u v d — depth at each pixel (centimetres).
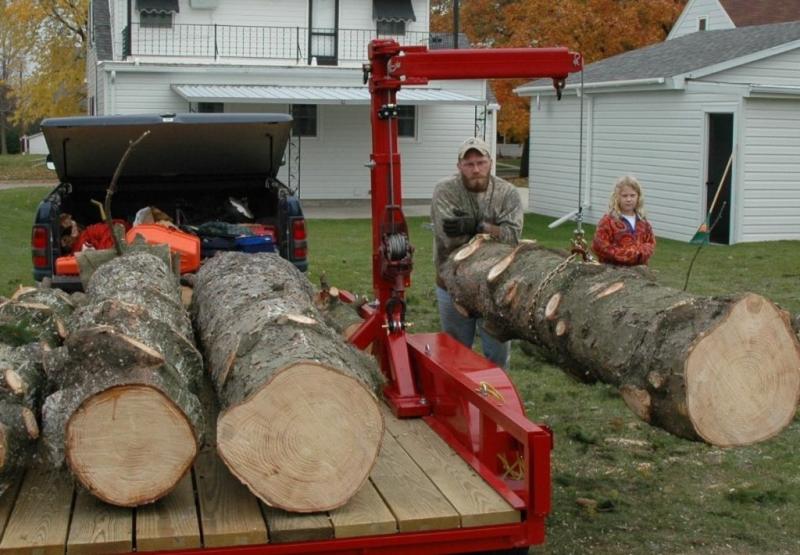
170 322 440
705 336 350
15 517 343
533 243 496
